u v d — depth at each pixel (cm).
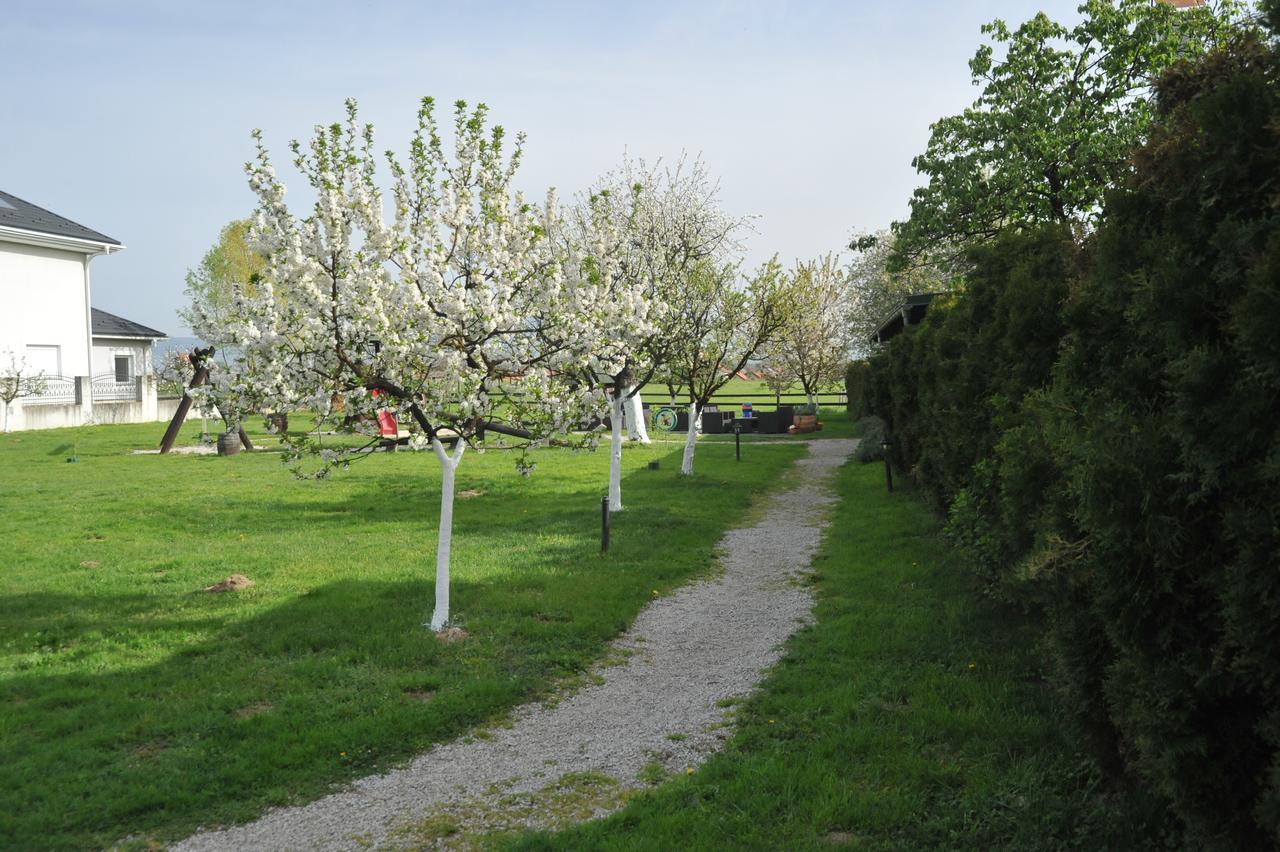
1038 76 2573
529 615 977
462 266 997
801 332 4012
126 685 764
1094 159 2281
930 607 957
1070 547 510
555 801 579
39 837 527
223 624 940
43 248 3694
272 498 1811
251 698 736
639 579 1122
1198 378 408
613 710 734
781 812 542
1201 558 418
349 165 911
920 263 3266
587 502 1744
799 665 812
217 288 6391
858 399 3100
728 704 733
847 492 1866
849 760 606
